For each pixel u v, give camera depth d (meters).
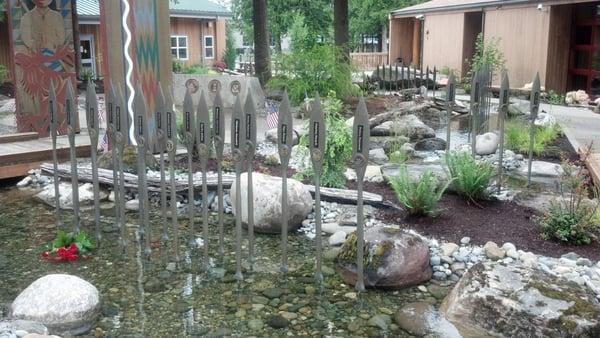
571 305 3.82
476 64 17.98
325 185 6.86
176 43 27.34
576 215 5.30
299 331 3.93
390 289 4.60
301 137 7.46
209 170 7.57
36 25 9.54
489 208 6.09
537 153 8.97
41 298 4.04
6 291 4.52
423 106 14.16
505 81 6.72
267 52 17.94
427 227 5.64
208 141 4.83
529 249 5.13
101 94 18.09
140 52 7.89
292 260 5.18
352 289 4.60
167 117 5.03
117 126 5.29
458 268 4.89
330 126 6.77
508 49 19.66
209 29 29.17
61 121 9.79
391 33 28.62
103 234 5.85
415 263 4.69
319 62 14.70
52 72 9.72
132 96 7.86
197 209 6.59
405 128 10.65
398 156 8.60
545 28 17.91
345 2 17.75
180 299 4.40
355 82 16.73
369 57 30.38
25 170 8.00
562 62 18.05
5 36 21.48
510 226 5.62
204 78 14.84
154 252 5.36
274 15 31.62
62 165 7.88
